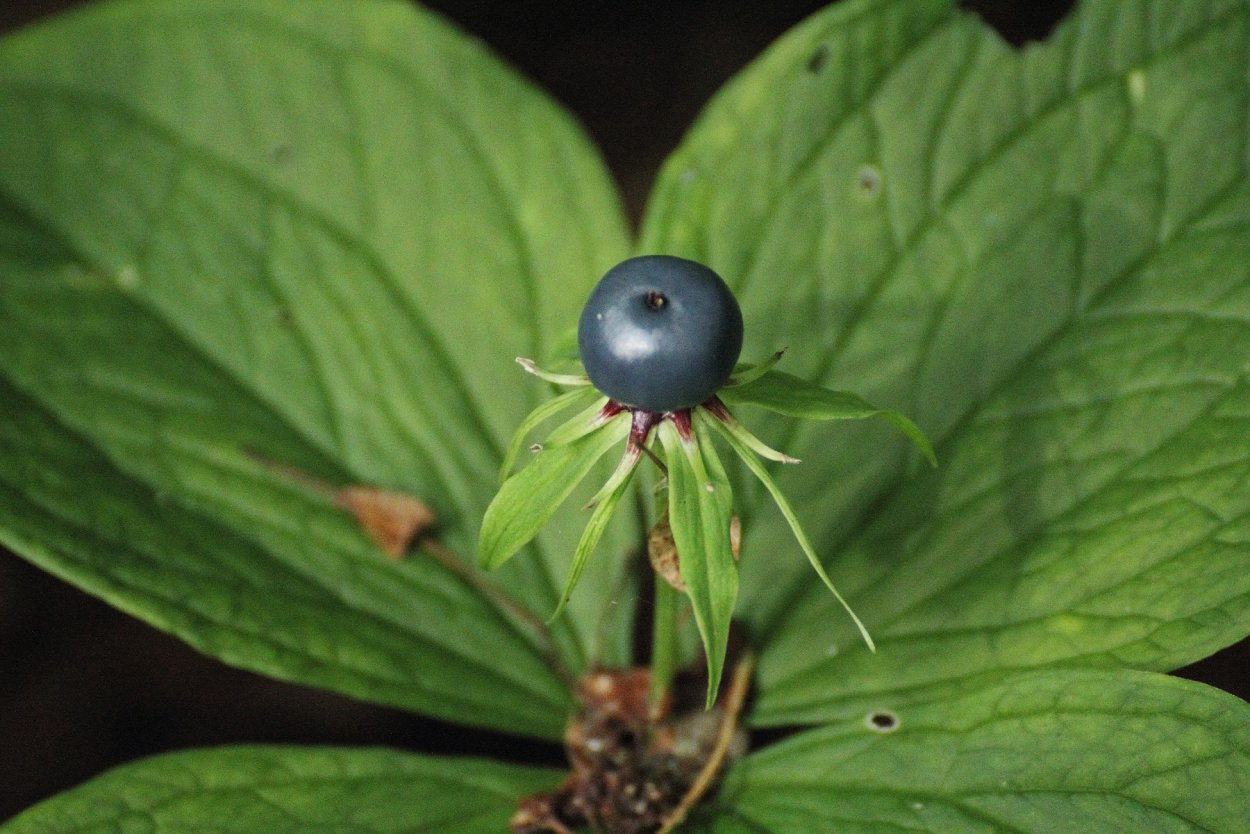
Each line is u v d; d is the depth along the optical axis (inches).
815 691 10.3
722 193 10.9
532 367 8.9
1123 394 10.2
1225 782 9.2
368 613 10.5
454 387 11.2
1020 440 10.4
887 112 10.9
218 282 11.4
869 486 10.6
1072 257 10.6
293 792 9.9
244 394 11.1
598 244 11.4
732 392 8.8
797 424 10.8
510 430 11.2
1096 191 10.7
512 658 10.7
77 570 10.0
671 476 8.7
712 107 10.9
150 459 10.7
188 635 10.0
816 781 9.9
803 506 10.7
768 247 10.9
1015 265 10.7
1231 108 10.7
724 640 8.6
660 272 8.6
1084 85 10.8
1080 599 9.8
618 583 10.8
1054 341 10.5
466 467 11.1
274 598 10.3
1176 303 10.4
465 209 11.5
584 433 8.8
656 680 10.1
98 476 10.4
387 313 11.4
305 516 10.7
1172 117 10.7
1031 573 10.0
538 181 11.5
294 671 10.1
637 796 10.3
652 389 8.6
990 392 10.5
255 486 10.8
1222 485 9.8
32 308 11.1
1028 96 10.9
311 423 11.1
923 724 9.8
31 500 10.1
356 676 10.3
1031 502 10.2
